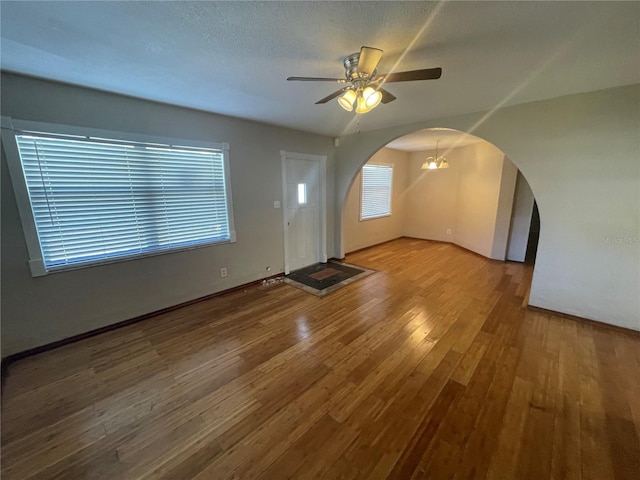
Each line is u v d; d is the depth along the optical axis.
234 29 1.51
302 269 4.57
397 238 7.09
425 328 2.69
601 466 1.37
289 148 4.09
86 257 2.53
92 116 2.39
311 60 1.88
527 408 1.72
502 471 1.34
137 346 2.43
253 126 3.60
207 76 2.13
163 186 2.92
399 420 1.65
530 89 2.44
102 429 1.61
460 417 1.66
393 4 1.30
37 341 2.33
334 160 4.87
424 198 6.84
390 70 2.04
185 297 3.22
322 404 1.77
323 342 2.47
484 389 1.89
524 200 4.81
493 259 5.08
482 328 2.68
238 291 3.66
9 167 2.09
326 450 1.46
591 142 2.54
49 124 2.20
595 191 2.58
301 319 2.89
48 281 2.34
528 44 1.68
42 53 1.75
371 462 1.40
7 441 1.53
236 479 1.32
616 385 1.91
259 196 3.80
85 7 1.30
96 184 2.50
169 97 2.61
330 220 5.01
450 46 1.70
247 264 3.79
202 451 1.47
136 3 1.27
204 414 1.71
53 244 2.35
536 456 1.42
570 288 2.82
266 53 1.78
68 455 1.46
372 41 1.64
